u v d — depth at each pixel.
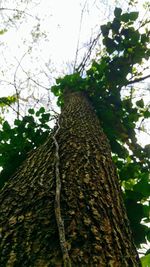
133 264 1.28
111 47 5.09
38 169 1.91
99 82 4.91
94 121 3.46
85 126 2.99
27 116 4.05
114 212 1.59
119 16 4.92
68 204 1.45
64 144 2.31
